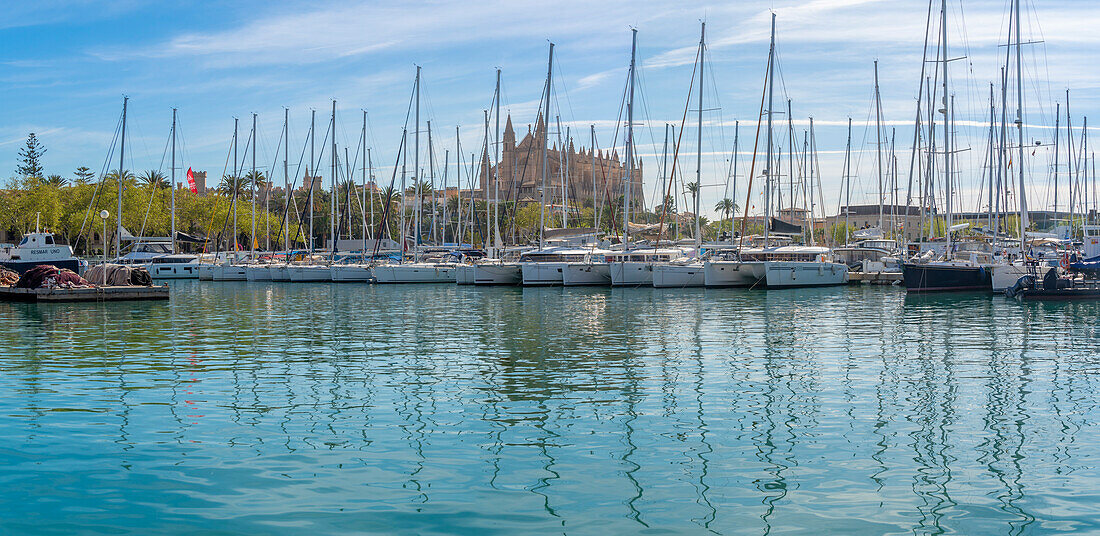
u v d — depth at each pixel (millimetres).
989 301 46625
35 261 59344
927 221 95750
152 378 21500
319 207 131125
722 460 13961
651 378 21422
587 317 38094
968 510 11617
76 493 12242
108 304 46344
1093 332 31547
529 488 12500
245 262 84000
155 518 11234
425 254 80312
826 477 13086
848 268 70938
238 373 22266
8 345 28094
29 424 16359
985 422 16641
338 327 34000
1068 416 17203
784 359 24656
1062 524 11094
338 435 15555
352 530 10812
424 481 12828
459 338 30016
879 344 28141
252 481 12805
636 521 11164
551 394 19344
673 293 55031
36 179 108375
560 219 120688
